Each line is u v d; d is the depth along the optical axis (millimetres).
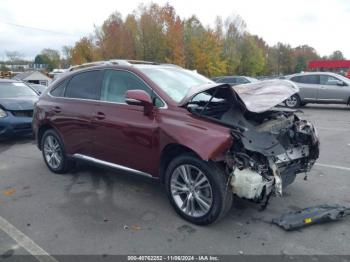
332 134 8391
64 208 4039
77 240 3301
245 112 3680
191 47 48094
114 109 4234
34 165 5953
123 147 4121
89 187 4734
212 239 3275
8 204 4195
